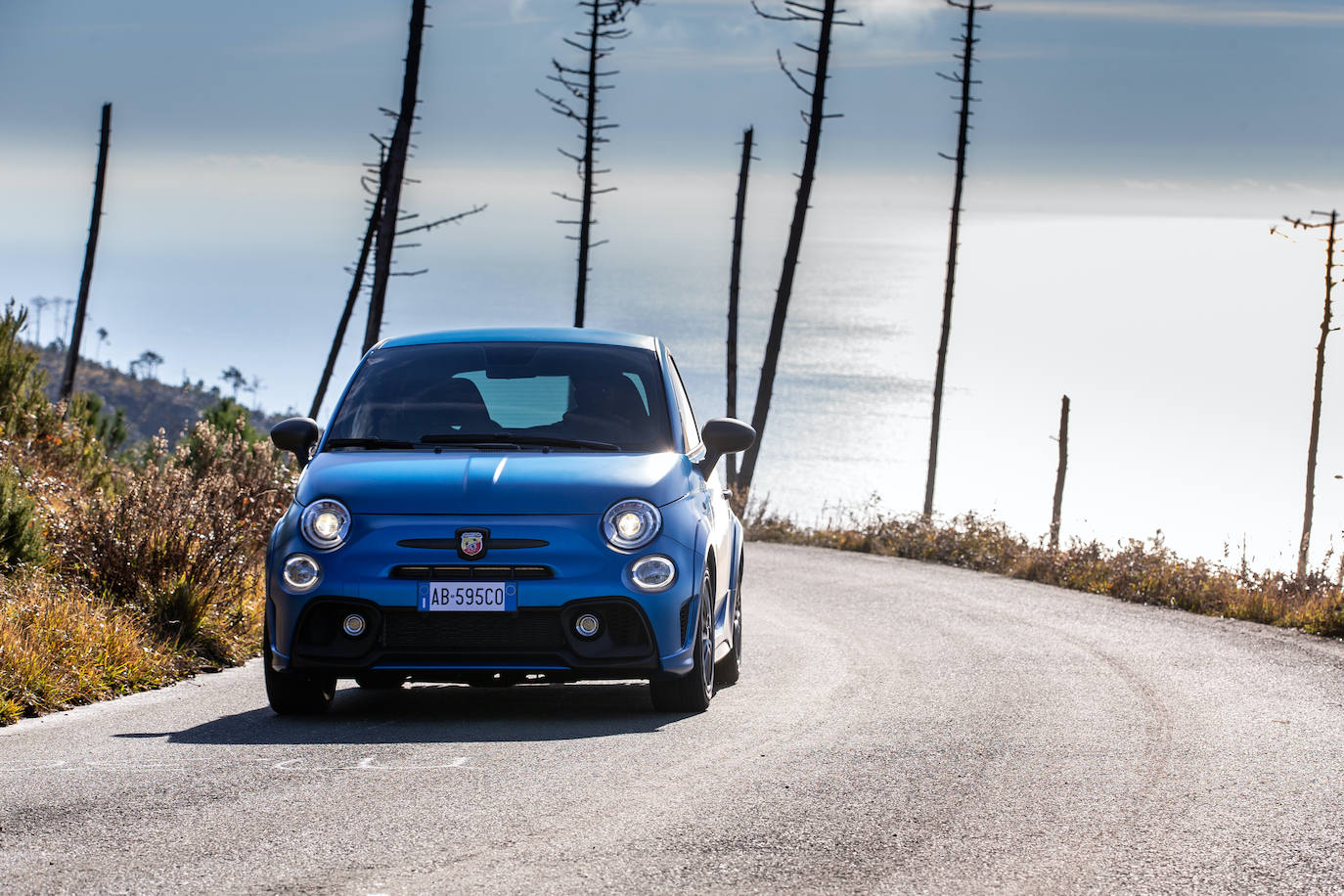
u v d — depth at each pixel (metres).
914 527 45.44
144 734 11.42
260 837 7.85
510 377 13.58
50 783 9.30
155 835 7.88
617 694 14.30
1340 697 14.66
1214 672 16.64
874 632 21.33
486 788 9.18
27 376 27.89
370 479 12.04
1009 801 9.14
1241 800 9.31
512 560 11.50
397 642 11.52
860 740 11.33
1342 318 62.88
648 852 7.63
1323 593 25.80
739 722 12.18
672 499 12.30
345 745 10.77
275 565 11.83
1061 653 18.47
